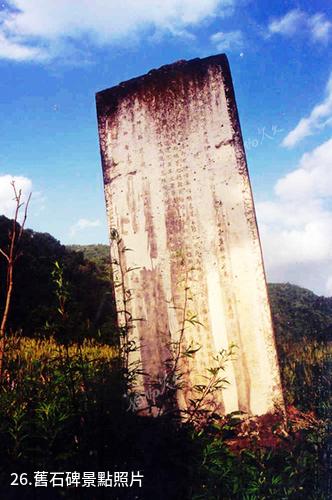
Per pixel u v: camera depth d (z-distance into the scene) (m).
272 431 3.82
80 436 2.79
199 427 3.64
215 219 4.74
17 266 11.16
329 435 3.93
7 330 9.52
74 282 13.40
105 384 3.13
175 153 4.99
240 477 2.95
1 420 2.80
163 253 4.93
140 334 4.90
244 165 4.67
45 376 3.89
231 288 4.60
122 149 5.27
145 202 5.08
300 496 2.97
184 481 2.80
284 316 14.62
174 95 5.06
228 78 4.85
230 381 4.49
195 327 4.69
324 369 6.06
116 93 5.39
